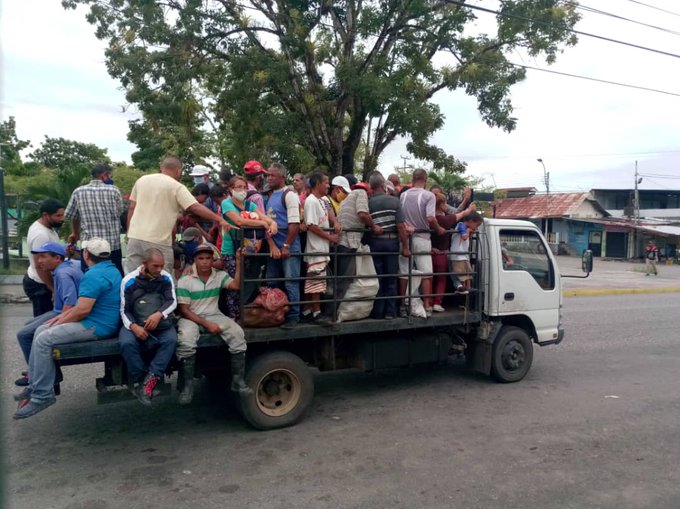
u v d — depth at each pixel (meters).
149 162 25.81
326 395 6.49
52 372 4.37
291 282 5.45
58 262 5.29
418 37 14.98
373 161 15.91
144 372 4.64
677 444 5.11
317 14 14.31
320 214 5.53
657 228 37.53
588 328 11.33
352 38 14.38
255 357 5.33
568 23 14.76
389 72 14.33
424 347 6.48
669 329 11.38
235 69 13.70
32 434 5.14
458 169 16.89
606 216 43.31
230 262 5.46
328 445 4.97
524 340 7.11
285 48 13.91
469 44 15.18
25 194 15.98
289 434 5.23
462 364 8.04
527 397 6.48
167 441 5.03
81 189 6.02
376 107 13.63
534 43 15.12
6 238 15.33
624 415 5.89
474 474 4.40
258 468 4.48
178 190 5.05
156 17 13.94
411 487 4.17
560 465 4.60
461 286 6.70
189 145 18.48
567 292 17.77
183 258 6.06
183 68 13.92
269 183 5.61
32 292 5.88
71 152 42.19
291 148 14.07
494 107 15.23
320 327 5.55
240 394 5.09
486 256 6.81
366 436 5.20
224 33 14.06
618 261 37.00
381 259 6.09
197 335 4.85
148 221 5.01
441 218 6.60
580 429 5.45
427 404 6.18
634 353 9.02
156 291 4.66
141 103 14.50
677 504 3.97
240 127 14.61
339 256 5.81
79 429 5.29
